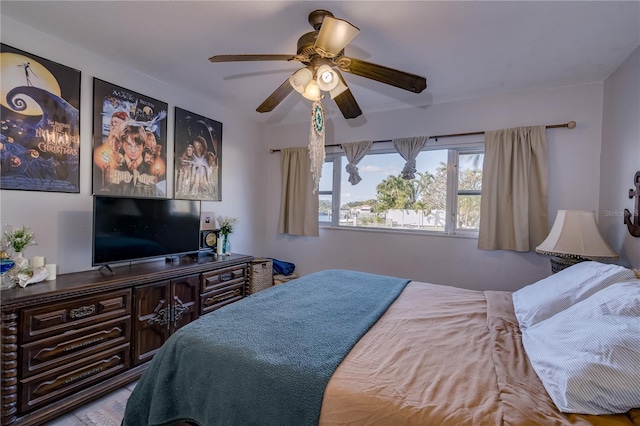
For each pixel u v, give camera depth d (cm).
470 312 171
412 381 104
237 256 313
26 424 162
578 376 92
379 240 349
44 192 206
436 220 325
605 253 207
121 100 248
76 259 223
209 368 120
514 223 277
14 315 160
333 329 144
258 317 156
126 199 228
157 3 170
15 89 192
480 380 105
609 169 241
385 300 187
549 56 220
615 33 189
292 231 391
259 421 104
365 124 356
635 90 205
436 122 320
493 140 289
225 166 353
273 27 191
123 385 207
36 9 177
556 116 273
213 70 255
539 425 82
